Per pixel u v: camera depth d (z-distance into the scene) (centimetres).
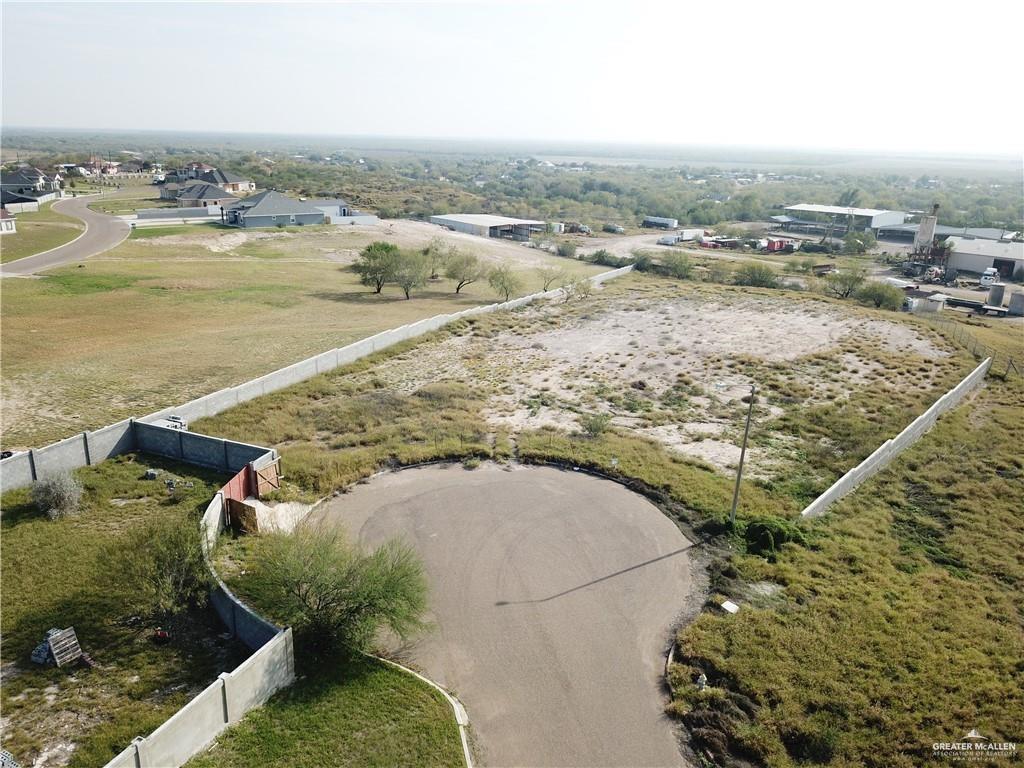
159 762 1446
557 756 1680
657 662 2014
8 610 2012
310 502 2847
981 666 1973
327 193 17138
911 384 4556
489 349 5372
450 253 8350
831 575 2430
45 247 8444
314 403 4041
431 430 3656
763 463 3419
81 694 1709
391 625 1928
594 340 5631
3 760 1449
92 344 4900
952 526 2850
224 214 11081
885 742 1698
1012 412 4175
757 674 1927
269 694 1742
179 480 2870
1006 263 9612
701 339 5588
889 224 14450
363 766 1556
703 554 2577
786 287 8106
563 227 13475
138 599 2017
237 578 2227
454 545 2575
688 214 17125
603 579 2398
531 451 3381
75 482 2630
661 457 3397
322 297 6938
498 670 1958
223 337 5269
